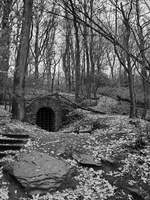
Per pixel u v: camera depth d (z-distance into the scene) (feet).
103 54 109.50
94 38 90.02
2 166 25.48
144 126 41.01
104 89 99.40
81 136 39.73
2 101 65.31
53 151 30.37
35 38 94.48
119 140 35.96
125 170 27.35
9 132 35.76
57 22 93.20
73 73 119.55
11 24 32.60
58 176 23.77
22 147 30.35
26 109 59.82
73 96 82.07
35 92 72.64
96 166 28.04
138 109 71.20
